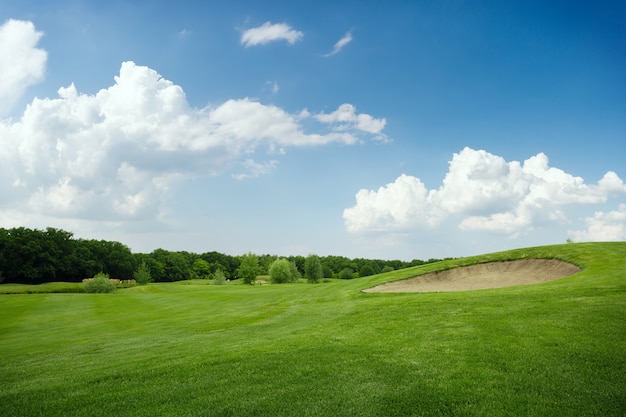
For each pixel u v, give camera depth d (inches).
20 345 690.2
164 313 1099.9
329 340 465.7
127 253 4640.8
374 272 5590.6
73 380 371.9
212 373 359.6
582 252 1142.3
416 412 257.0
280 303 1082.1
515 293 685.3
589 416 241.0
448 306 631.8
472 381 300.5
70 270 3885.3
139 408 289.4
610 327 413.4
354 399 281.0
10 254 3467.0
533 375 306.0
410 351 389.7
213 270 6028.5
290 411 267.7
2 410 301.1
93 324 956.6
